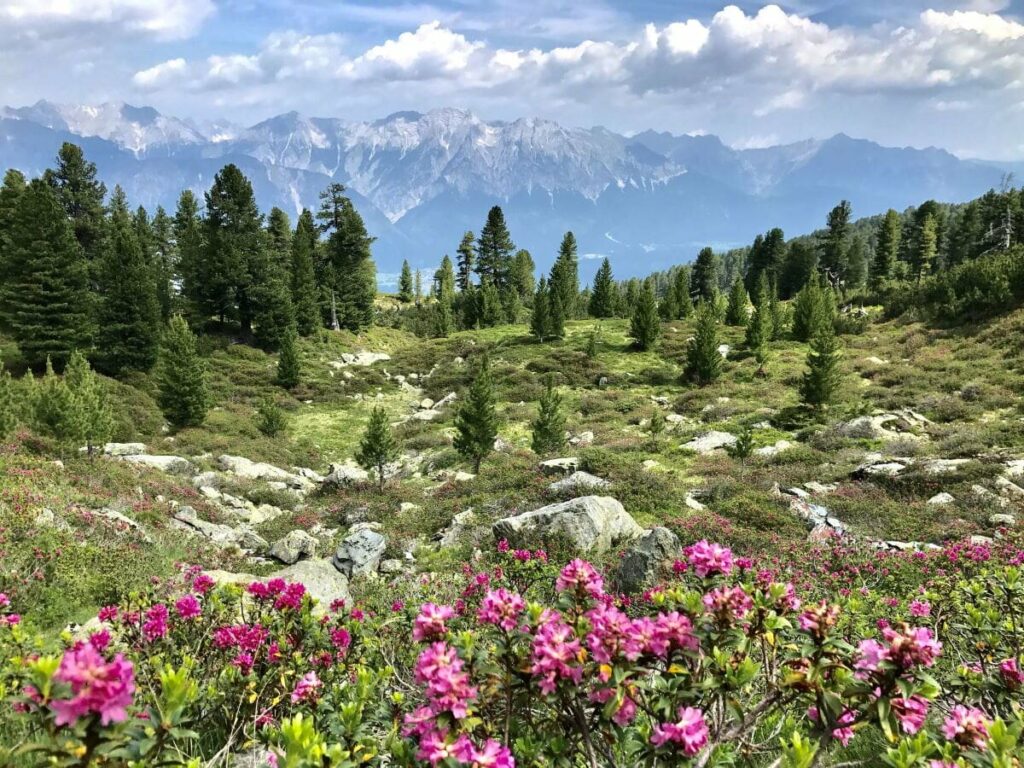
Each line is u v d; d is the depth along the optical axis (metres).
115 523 13.97
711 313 41.31
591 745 2.40
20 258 37.25
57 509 13.53
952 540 13.28
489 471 25.25
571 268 90.12
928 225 80.69
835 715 2.35
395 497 23.08
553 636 2.33
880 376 34.34
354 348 58.84
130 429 30.03
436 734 2.13
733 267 162.62
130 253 40.09
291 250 64.75
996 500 15.76
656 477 19.77
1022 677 3.16
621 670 2.22
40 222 37.16
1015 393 27.08
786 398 34.09
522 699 2.53
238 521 21.06
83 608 9.34
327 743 2.58
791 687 2.50
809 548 12.10
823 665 2.40
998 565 8.65
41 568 9.66
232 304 52.88
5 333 41.16
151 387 38.09
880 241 81.25
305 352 53.62
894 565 9.88
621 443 27.78
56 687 1.78
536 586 8.00
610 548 14.02
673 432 30.14
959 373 31.55
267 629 4.17
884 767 2.81
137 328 39.44
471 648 2.61
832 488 19.09
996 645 4.13
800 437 26.38
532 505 18.39
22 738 3.11
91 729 1.79
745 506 16.23
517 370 47.56
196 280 52.47
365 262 69.56
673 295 68.25
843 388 32.78
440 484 25.44
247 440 33.47
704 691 2.49
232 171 54.00
